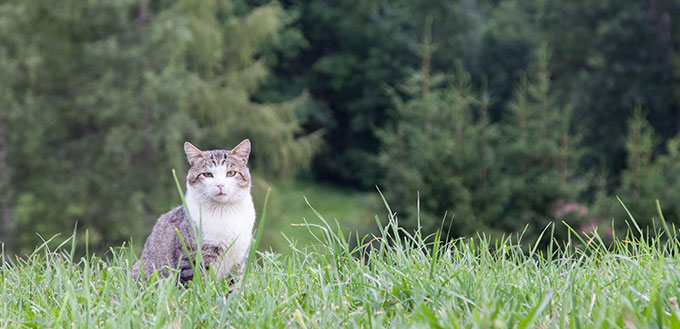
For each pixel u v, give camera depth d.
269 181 16.39
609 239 8.23
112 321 2.77
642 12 19.44
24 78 14.48
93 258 4.07
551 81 21.55
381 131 10.03
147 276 4.21
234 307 2.76
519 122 9.94
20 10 14.22
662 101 19.12
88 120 15.06
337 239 3.55
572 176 9.84
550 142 9.52
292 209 16.05
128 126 14.33
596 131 19.47
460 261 3.61
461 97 10.12
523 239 8.80
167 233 4.26
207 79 16.41
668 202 8.56
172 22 14.64
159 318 2.72
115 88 14.52
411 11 29.25
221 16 24.89
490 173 9.40
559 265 3.63
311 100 28.86
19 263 4.34
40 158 14.65
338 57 28.92
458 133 9.55
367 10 28.97
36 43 14.52
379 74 28.67
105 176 14.49
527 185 9.21
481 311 2.69
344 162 30.09
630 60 19.69
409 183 9.05
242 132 15.99
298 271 3.76
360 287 3.21
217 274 3.79
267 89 28.45
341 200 27.16
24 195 14.57
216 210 4.12
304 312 2.93
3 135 14.36
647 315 2.45
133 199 13.99
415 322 2.55
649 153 9.54
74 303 2.92
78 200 14.30
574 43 20.80
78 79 14.87
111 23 15.15
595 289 3.02
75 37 15.26
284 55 29.08
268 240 14.33
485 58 28.78
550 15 21.41
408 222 8.75
